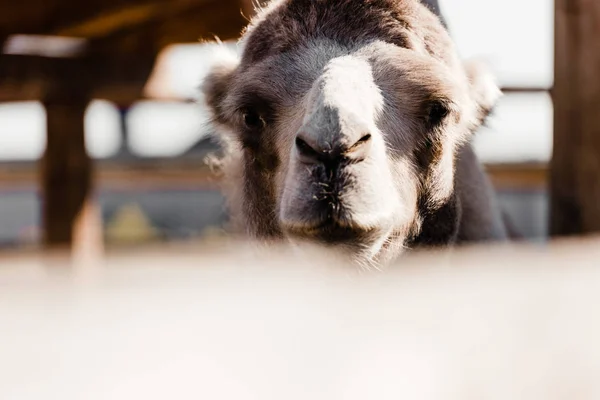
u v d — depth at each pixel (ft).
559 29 15.87
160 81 30.45
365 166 10.63
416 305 3.95
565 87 15.78
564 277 4.58
